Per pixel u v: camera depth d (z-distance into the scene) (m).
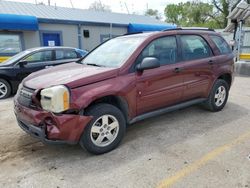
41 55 7.54
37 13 15.63
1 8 15.24
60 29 15.30
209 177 2.86
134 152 3.49
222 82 5.18
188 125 4.51
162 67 3.98
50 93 2.94
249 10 11.84
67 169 3.08
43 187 2.73
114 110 3.45
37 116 3.05
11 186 2.75
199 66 4.54
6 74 6.88
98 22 16.67
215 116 5.01
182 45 4.39
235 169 3.01
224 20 35.62
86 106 3.10
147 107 3.90
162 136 4.04
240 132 4.18
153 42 3.99
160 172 2.98
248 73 11.13
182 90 4.34
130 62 3.63
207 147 3.62
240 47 12.41
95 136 3.36
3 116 5.19
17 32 13.57
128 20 19.30
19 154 3.48
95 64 3.99
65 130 3.02
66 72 3.55
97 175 2.95
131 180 2.83
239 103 6.04
